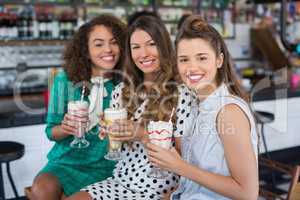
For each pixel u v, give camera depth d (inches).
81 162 83.1
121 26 85.9
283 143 178.7
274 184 149.6
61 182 78.0
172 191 74.1
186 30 62.0
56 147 86.7
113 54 85.4
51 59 187.8
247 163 56.9
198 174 58.3
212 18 224.5
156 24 76.4
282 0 168.4
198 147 62.5
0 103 151.7
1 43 167.2
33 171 130.6
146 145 65.2
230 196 58.1
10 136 124.0
